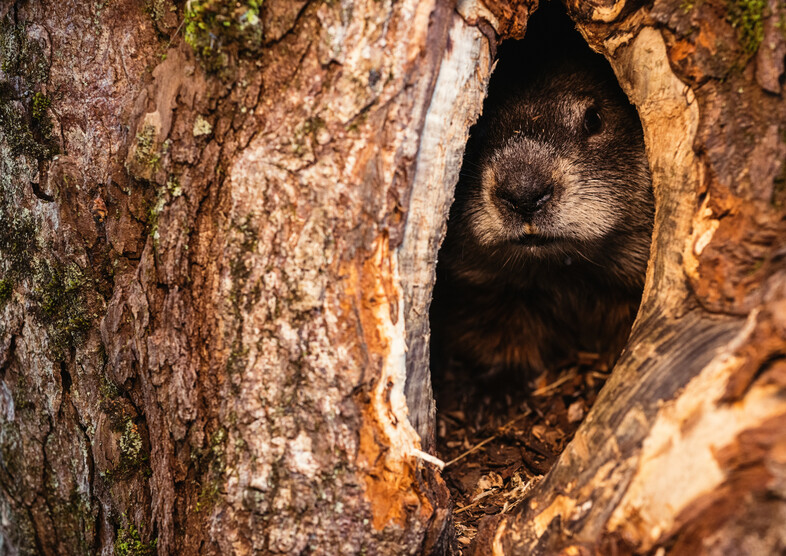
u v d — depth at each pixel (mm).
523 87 1475
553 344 1532
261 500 1357
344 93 1351
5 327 1396
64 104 1382
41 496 1398
